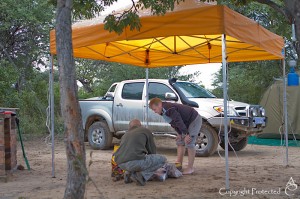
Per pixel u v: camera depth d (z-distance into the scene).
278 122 13.11
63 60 4.92
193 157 7.77
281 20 8.32
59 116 17.38
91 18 7.30
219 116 10.02
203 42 8.45
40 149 12.73
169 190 6.41
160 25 6.48
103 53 8.97
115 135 12.30
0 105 14.37
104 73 22.61
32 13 15.87
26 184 7.02
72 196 4.79
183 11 6.32
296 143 12.96
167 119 7.54
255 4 14.15
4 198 6.00
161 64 10.04
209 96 11.28
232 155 10.85
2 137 7.26
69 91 4.89
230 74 18.86
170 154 11.31
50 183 7.11
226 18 6.21
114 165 7.20
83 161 4.88
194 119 7.57
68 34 4.98
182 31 6.35
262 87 16.78
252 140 13.67
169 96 10.65
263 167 8.66
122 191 6.36
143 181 6.79
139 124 7.23
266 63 16.80
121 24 6.34
